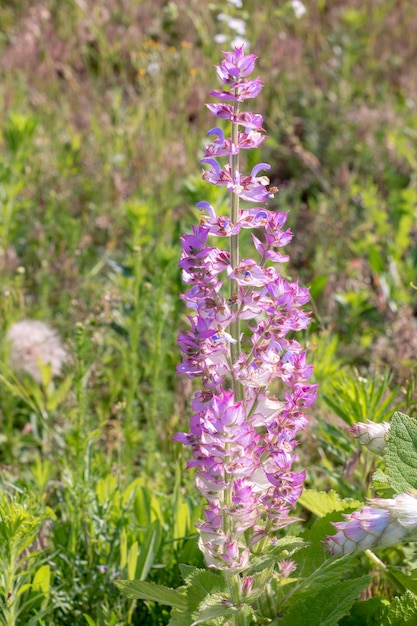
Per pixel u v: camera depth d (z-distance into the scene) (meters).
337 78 9.18
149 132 7.91
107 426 4.88
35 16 9.99
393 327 5.39
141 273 5.04
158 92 8.27
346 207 6.75
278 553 2.63
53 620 3.26
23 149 6.72
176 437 2.38
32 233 6.34
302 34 10.38
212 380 2.39
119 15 10.19
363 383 3.59
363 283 6.00
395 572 3.00
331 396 4.19
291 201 7.48
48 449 4.56
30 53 9.16
